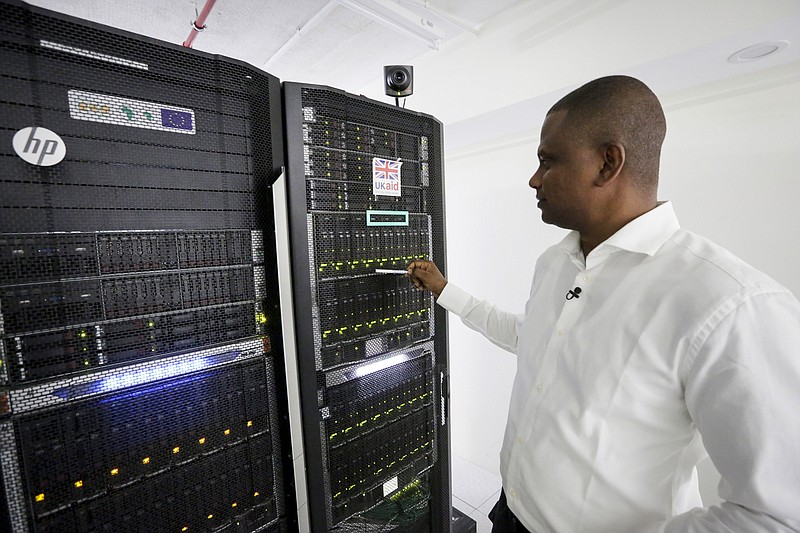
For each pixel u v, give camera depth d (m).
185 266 0.88
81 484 0.76
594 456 0.77
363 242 1.24
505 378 2.89
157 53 0.82
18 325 0.68
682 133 1.95
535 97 1.92
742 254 1.82
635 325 0.74
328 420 1.17
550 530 0.84
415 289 1.41
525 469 0.89
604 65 1.67
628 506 0.76
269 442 1.04
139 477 0.83
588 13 1.71
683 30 1.44
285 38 2.19
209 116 0.90
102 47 0.75
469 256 3.04
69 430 0.74
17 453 0.69
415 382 1.43
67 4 1.84
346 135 1.18
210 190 0.91
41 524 0.71
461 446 3.25
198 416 0.91
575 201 0.81
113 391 0.79
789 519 0.54
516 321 1.26
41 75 0.69
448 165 3.12
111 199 0.78
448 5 1.96
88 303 0.76
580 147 0.77
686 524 0.63
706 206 1.90
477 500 2.70
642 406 0.73
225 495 0.96
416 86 2.55
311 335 1.09
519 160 2.64
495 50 2.07
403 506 1.45
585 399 0.78
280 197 0.99
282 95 1.04
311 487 1.11
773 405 0.56
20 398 0.69
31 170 0.69
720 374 0.61
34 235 0.69
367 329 1.26
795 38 1.35
